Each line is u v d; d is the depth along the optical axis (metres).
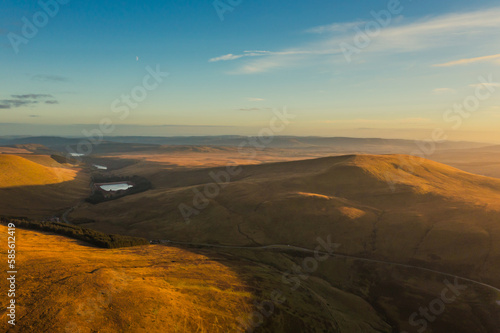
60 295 39.62
